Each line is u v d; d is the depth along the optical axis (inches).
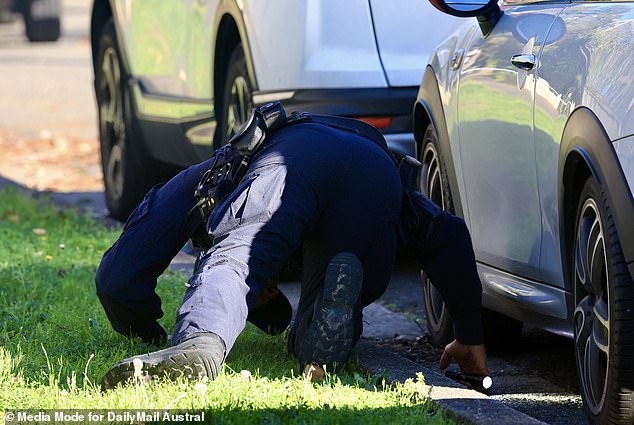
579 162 555.8
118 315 665.6
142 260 651.5
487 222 682.8
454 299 645.9
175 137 1120.8
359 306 604.4
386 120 889.5
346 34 892.6
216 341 543.5
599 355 535.8
